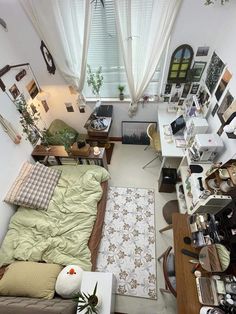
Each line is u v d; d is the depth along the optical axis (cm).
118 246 265
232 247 156
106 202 304
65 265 215
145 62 288
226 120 220
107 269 245
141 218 293
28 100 310
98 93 342
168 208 297
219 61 247
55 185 285
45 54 297
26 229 243
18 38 272
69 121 400
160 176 318
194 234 184
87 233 239
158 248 261
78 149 296
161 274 239
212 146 224
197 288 157
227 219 167
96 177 287
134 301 222
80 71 304
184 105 334
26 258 216
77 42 278
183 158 272
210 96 270
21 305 162
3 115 254
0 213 245
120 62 305
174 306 217
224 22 233
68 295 188
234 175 180
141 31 259
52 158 317
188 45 267
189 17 242
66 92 347
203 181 224
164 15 240
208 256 165
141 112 359
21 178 275
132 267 246
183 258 175
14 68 274
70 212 255
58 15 252
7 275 198
